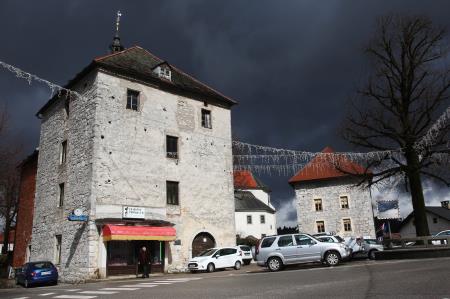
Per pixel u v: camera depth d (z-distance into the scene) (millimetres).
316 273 14875
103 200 22266
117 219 22359
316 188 45094
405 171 23422
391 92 23812
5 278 28141
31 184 31047
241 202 63438
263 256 19266
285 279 13531
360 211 42469
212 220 27250
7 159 36469
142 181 24203
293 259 18734
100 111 23375
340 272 14461
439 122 21391
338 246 18516
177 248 24875
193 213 26297
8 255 36438
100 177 22469
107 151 23109
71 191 23922
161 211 24641
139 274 22594
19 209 32594
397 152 23500
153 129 25562
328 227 43500
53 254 24469
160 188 24953
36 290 16609
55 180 26109
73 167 24219
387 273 12789
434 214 53406
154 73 26969
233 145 33531
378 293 8930
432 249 19375
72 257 22422
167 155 25969
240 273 19719
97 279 20906
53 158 27016
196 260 23703
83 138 23828
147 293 12000
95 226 21641
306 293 9703
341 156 26422
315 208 44656
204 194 27250
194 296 10469
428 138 21828
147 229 22703
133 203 23469
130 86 25125
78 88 25703
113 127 23703
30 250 28844
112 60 25250
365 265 17000
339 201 43656
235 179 47281
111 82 24297
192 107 28250
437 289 8938
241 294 10320
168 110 26734
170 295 11039
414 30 23516
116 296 11633
